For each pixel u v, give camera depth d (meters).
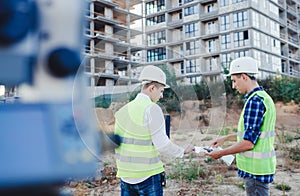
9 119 0.75
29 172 0.73
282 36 26.52
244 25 21.92
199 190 3.40
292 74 27.31
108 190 3.04
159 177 1.76
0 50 0.75
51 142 0.78
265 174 1.85
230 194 3.30
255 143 1.84
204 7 22.34
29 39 0.78
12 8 0.76
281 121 10.66
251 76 1.94
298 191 3.56
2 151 0.73
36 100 0.78
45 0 0.80
